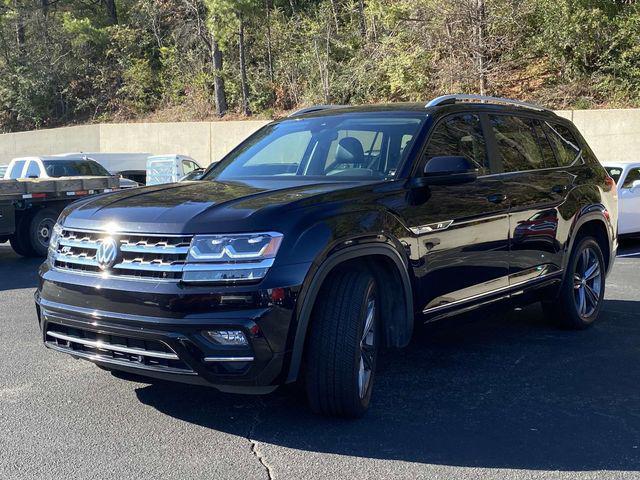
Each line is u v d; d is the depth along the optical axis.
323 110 5.84
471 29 23.06
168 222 3.83
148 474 3.55
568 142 6.63
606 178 6.93
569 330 6.53
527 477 3.53
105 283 3.88
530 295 5.79
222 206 3.97
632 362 5.54
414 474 3.55
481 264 5.13
